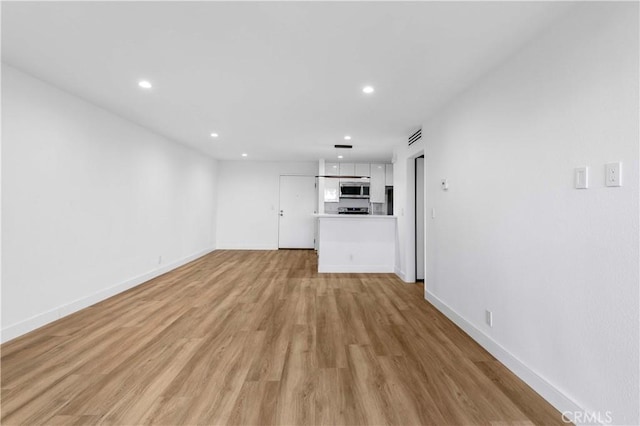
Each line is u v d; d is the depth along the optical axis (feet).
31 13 5.53
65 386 5.82
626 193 4.20
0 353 7.11
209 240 22.94
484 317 7.72
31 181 8.39
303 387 5.91
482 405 5.41
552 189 5.52
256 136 15.24
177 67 7.70
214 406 5.31
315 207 25.02
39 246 8.66
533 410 5.29
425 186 11.96
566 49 5.24
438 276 10.69
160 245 15.57
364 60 7.20
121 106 10.80
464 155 8.82
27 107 8.22
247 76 8.16
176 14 5.54
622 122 4.25
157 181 15.12
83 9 5.41
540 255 5.79
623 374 4.23
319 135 14.73
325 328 8.87
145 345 7.63
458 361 7.00
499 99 7.17
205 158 21.53
